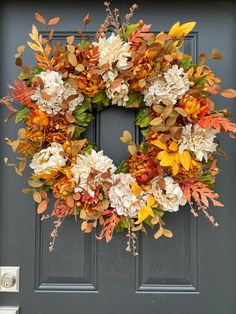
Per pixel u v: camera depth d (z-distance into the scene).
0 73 0.85
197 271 0.83
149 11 0.85
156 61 0.73
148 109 0.77
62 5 0.85
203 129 0.72
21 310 0.84
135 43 0.74
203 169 0.76
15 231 0.84
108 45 0.74
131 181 0.74
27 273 0.84
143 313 0.83
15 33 0.85
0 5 0.85
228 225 0.83
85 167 0.73
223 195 0.83
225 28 0.84
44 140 0.75
